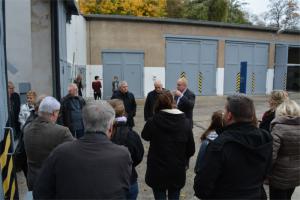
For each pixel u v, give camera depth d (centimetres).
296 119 329
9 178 402
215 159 223
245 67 1669
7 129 405
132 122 708
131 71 2034
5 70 424
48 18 846
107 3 2738
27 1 835
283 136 325
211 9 3116
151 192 523
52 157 205
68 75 1148
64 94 970
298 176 335
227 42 2294
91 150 203
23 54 852
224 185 227
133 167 344
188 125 364
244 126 230
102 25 1953
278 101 429
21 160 366
